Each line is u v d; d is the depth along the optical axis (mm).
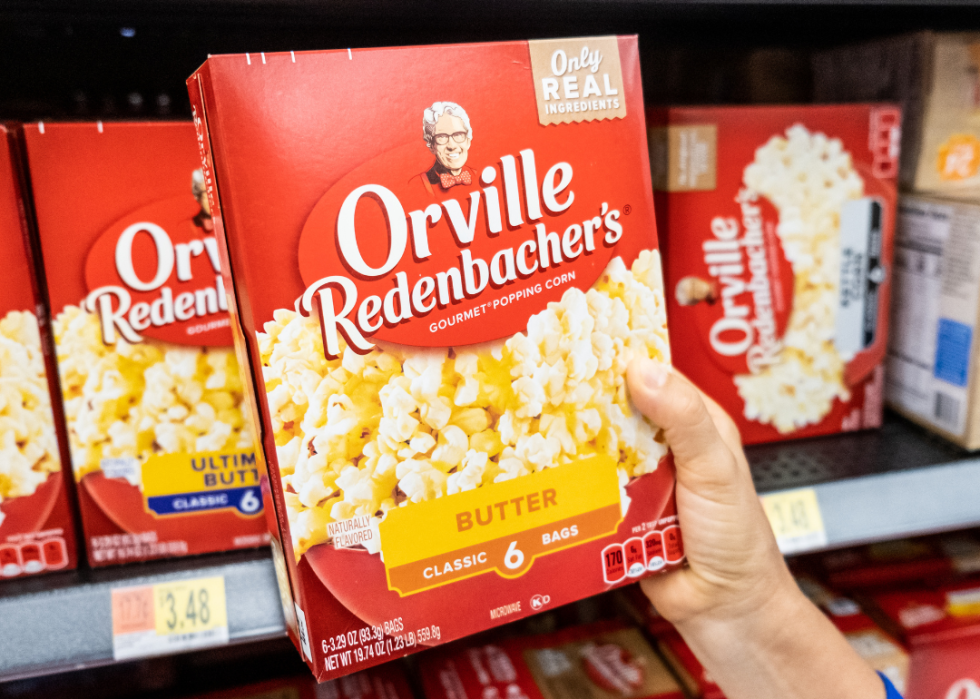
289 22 800
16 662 641
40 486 700
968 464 902
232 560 728
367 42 931
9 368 674
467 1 701
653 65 1140
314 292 500
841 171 930
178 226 694
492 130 541
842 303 968
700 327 921
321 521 518
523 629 1163
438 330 537
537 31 936
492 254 549
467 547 561
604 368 600
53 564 711
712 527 662
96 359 695
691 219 891
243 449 738
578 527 602
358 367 517
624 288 602
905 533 849
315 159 493
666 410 606
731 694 786
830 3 788
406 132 515
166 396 716
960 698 1015
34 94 910
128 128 671
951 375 960
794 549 815
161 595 680
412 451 538
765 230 918
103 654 657
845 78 1136
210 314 714
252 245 484
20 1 692
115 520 722
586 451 600
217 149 484
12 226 656
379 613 539
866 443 984
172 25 819
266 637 683
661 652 1021
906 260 1038
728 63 1168
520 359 565
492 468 564
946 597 1061
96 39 905
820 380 983
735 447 770
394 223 517
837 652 749
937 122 988
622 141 590
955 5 860
